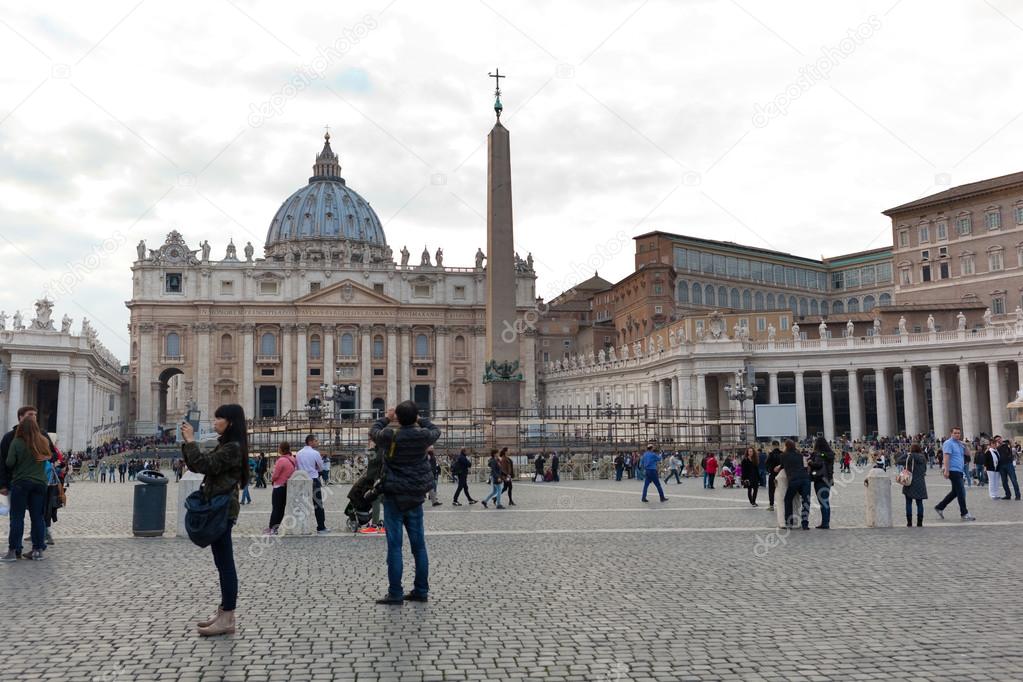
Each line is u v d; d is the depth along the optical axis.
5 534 16.94
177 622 9.18
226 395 112.94
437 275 120.00
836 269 131.38
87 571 12.30
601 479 42.31
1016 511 20.50
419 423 10.34
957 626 8.84
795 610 9.57
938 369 70.31
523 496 28.02
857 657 7.77
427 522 18.89
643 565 12.57
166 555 13.88
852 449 59.38
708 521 18.73
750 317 89.62
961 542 14.82
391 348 116.94
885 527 17.23
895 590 10.62
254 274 114.81
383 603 9.94
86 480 53.31
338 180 165.12
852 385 73.69
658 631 8.70
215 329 113.19
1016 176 87.69
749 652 7.94
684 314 109.50
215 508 8.60
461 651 8.01
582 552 13.92
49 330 78.25
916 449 17.52
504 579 11.51
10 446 13.43
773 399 75.81
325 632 8.72
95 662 7.71
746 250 121.12
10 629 8.88
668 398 85.06
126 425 112.88
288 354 114.06
